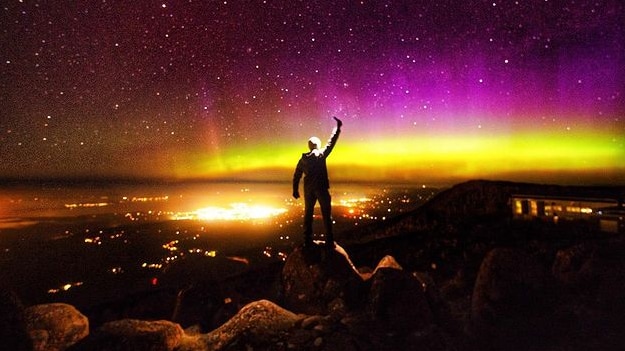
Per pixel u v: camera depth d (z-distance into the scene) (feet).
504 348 16.26
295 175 21.22
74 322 16.01
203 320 21.39
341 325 15.53
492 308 17.29
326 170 20.99
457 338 17.15
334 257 20.20
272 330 15.17
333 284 19.03
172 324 15.08
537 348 15.64
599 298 17.54
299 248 21.30
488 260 18.47
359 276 19.56
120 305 25.91
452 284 25.11
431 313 16.38
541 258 27.20
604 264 18.43
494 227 38.17
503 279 17.57
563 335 15.99
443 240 36.24
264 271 29.91
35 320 15.33
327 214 20.77
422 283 18.76
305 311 19.10
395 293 16.20
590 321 16.35
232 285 25.72
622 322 15.87
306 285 19.81
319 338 14.53
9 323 13.64
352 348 13.92
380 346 14.19
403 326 15.30
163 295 26.37
